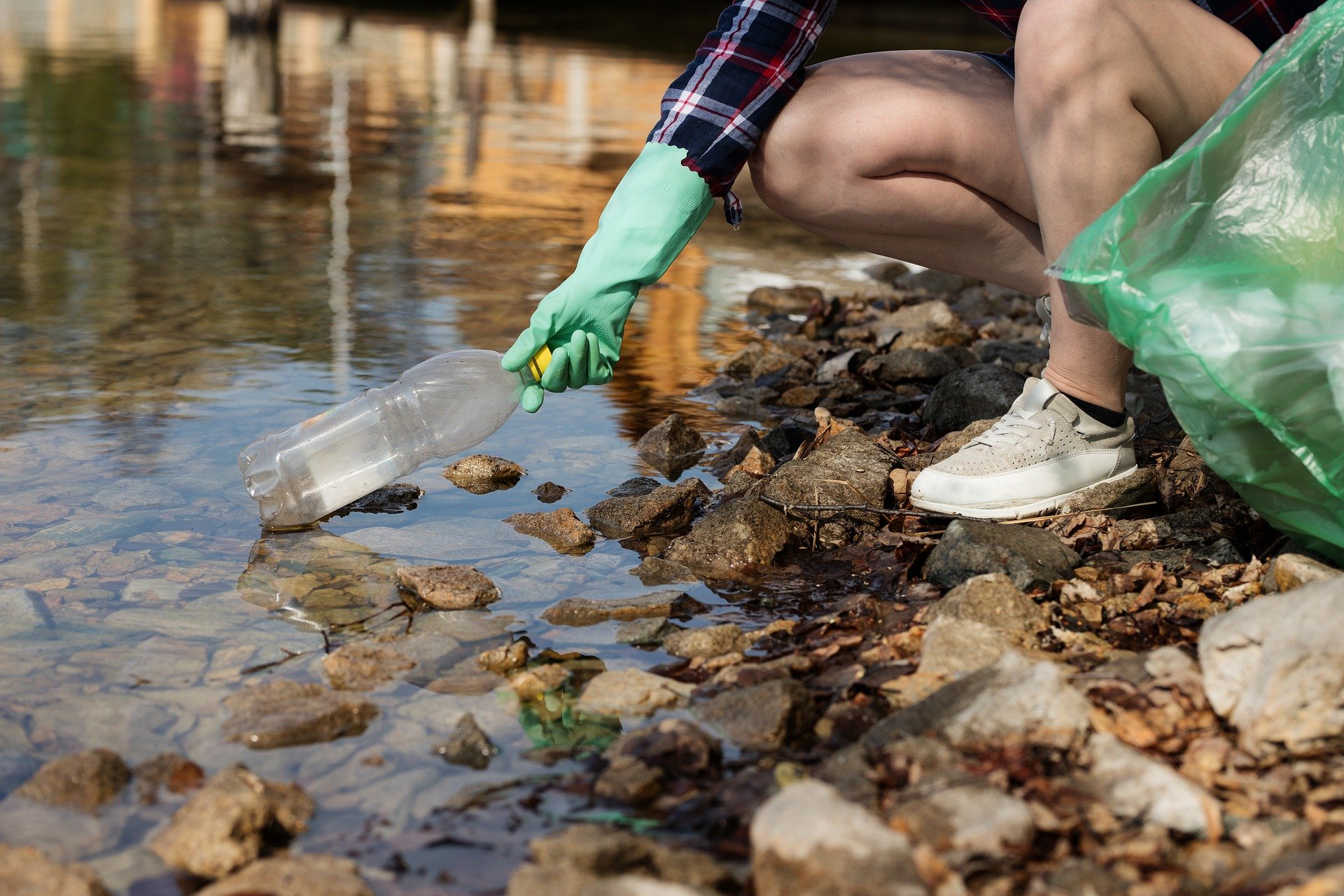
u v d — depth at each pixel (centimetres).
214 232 452
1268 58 173
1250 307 165
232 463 239
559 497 236
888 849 115
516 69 1089
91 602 182
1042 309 246
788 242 508
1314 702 137
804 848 116
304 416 263
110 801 135
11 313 338
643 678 161
